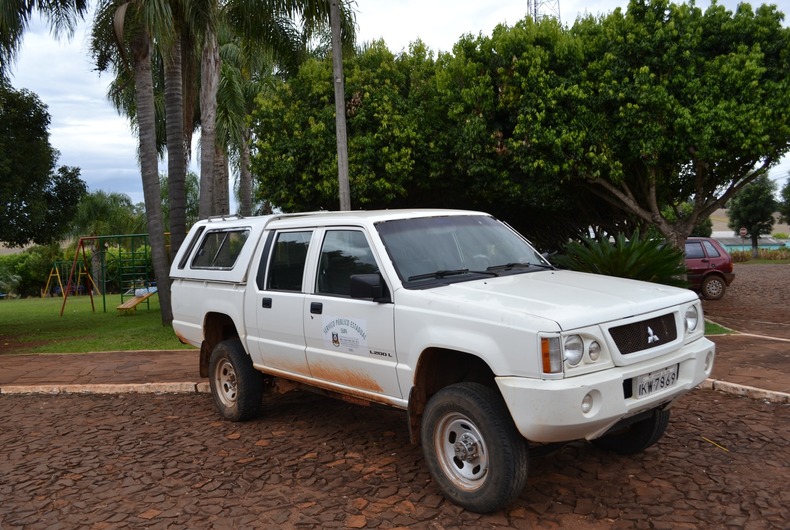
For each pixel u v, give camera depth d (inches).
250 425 249.8
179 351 431.5
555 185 532.4
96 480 197.5
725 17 503.5
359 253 196.9
